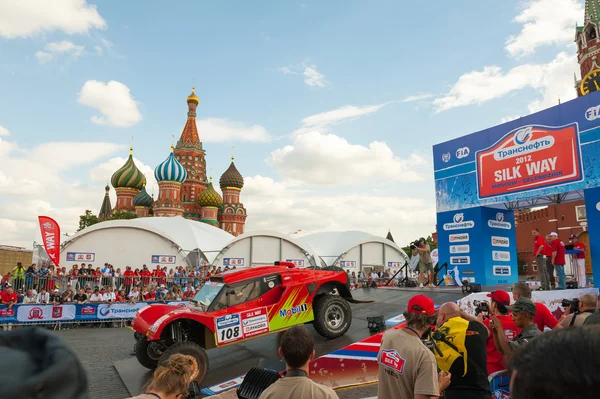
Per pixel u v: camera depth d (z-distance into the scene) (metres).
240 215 77.00
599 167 11.83
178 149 79.44
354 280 27.70
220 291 8.09
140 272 22.50
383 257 41.53
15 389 0.66
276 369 4.03
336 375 7.37
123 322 16.89
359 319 10.36
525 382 0.74
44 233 20.50
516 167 14.09
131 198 74.44
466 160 15.98
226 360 8.75
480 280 15.07
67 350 0.83
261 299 8.43
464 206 15.91
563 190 12.68
